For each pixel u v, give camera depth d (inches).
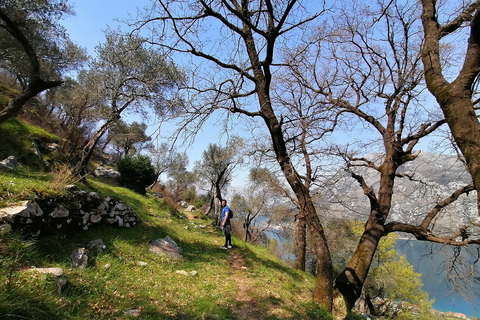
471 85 110.9
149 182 780.6
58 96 860.6
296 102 337.7
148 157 789.9
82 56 763.4
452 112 109.5
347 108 281.9
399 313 641.6
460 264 247.1
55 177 260.7
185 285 211.5
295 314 193.2
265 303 204.4
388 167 294.8
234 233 858.1
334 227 699.4
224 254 354.6
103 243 239.3
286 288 272.5
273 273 326.3
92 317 130.2
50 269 148.0
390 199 286.8
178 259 276.8
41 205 201.2
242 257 366.6
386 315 631.2
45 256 174.1
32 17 504.7
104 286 168.2
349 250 772.6
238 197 1085.1
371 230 279.1
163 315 152.2
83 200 258.8
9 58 573.0
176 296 184.7
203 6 175.6
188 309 168.2
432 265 289.1
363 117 298.2
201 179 1001.5
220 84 199.8
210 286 219.6
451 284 254.7
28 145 462.9
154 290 185.2
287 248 1091.9
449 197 252.5
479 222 234.5
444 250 261.4
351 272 262.7
